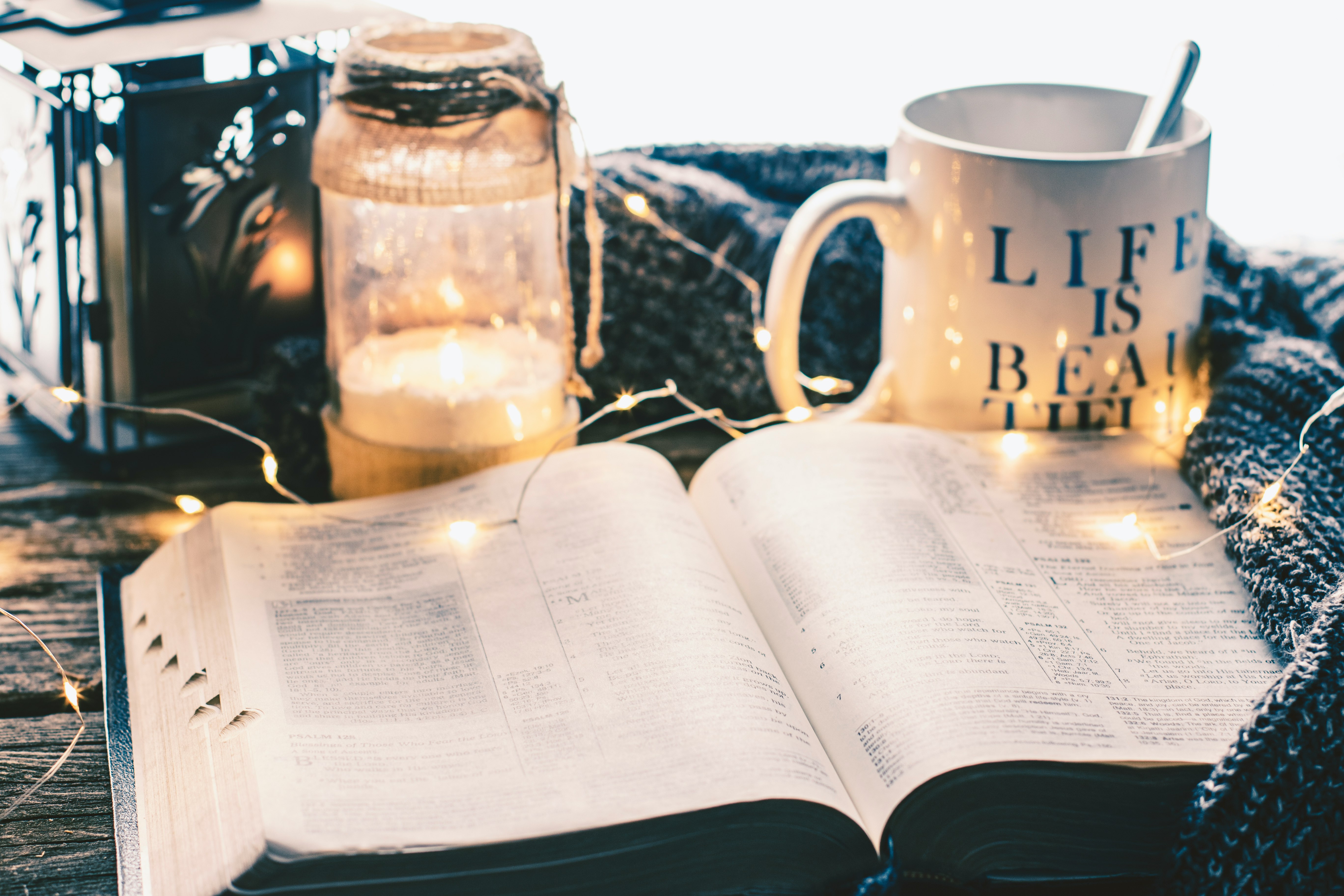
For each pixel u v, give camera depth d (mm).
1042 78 1598
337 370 677
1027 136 722
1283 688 440
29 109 668
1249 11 1767
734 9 1814
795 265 669
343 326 684
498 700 484
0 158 712
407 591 553
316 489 722
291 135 722
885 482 619
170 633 538
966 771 441
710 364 781
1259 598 528
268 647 508
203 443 743
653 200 775
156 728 487
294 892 397
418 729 467
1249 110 1541
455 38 660
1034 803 449
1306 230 1275
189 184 686
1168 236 622
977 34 1758
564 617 530
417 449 646
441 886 410
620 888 428
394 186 602
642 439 777
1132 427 664
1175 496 622
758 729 465
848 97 1604
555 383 674
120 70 643
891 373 703
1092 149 715
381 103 594
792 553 574
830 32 1772
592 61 1665
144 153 665
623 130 1505
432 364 661
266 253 734
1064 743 453
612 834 418
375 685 491
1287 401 623
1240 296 744
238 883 392
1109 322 633
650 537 576
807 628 534
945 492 617
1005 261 628
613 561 561
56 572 632
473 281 682
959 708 469
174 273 699
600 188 771
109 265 675
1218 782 432
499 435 651
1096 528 597
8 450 752
